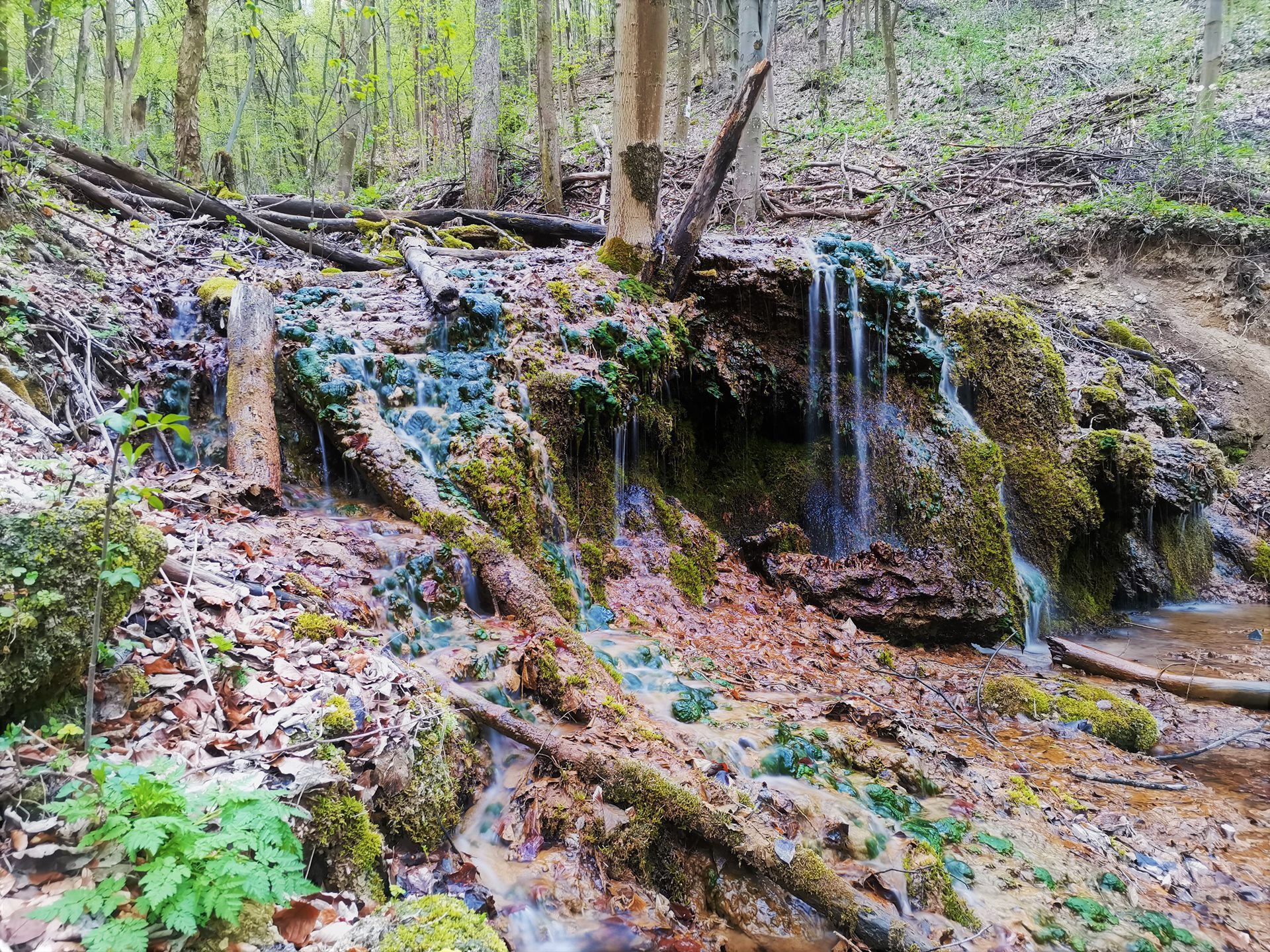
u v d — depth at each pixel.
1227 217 12.19
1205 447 9.36
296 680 2.87
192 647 2.77
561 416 5.84
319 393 5.12
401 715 2.92
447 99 18.83
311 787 2.41
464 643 4.00
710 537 6.82
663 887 3.13
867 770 4.03
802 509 7.98
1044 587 8.02
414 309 6.52
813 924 2.98
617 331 6.47
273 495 4.54
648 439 6.85
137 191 8.80
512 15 19.73
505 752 3.41
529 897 2.85
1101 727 5.14
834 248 8.23
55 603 2.17
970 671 6.17
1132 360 11.07
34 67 11.95
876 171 14.92
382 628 3.82
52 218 6.28
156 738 2.38
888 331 8.17
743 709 4.41
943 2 22.42
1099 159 13.88
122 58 19.38
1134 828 3.97
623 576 5.94
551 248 10.25
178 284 6.41
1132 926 3.18
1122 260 12.70
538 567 5.07
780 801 3.47
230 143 14.48
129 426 2.04
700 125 19.19
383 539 4.45
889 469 7.94
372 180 19.62
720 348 7.58
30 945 1.66
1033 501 8.28
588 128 19.62
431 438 5.27
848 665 5.73
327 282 7.52
